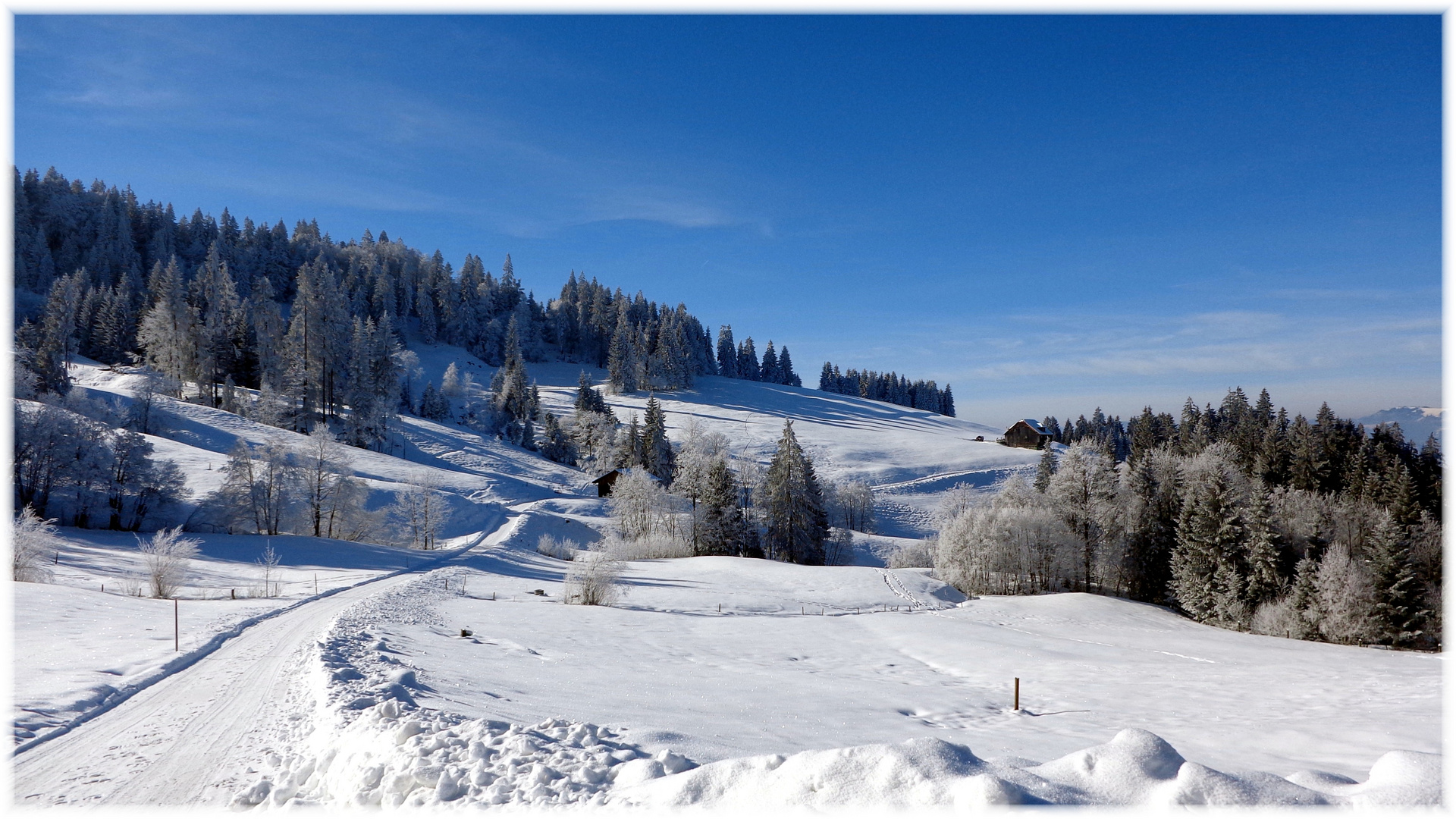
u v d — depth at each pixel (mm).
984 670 22922
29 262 125438
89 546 40594
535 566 51812
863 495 77938
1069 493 53312
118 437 50875
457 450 88812
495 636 23406
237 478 53250
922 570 53469
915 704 15914
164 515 52219
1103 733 13672
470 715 9977
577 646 22891
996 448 108062
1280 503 48250
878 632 30656
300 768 8352
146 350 94375
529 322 167625
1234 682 22078
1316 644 35375
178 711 12102
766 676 18891
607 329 169125
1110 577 52594
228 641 19734
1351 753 12586
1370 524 45656
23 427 46781
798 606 40656
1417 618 35656
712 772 6160
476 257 183125
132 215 156625
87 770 9102
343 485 56844
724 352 186750
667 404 134750
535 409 114250
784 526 62281
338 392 92688
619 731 8914
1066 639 32156
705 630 29938
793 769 5855
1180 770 5359
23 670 14609
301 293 92438
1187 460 63375
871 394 193375
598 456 92062
